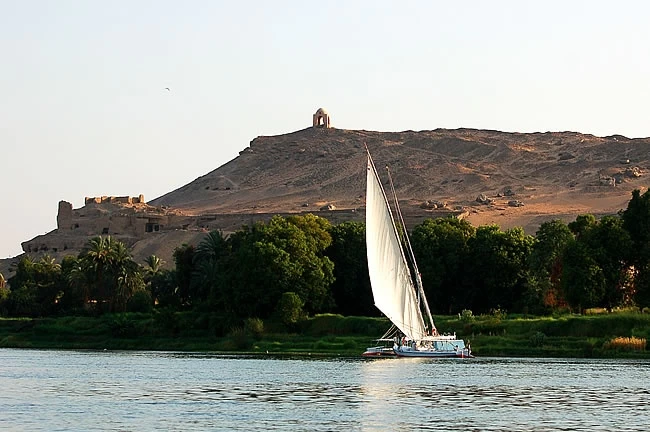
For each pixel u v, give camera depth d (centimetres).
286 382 12238
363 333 19812
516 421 8856
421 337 17225
